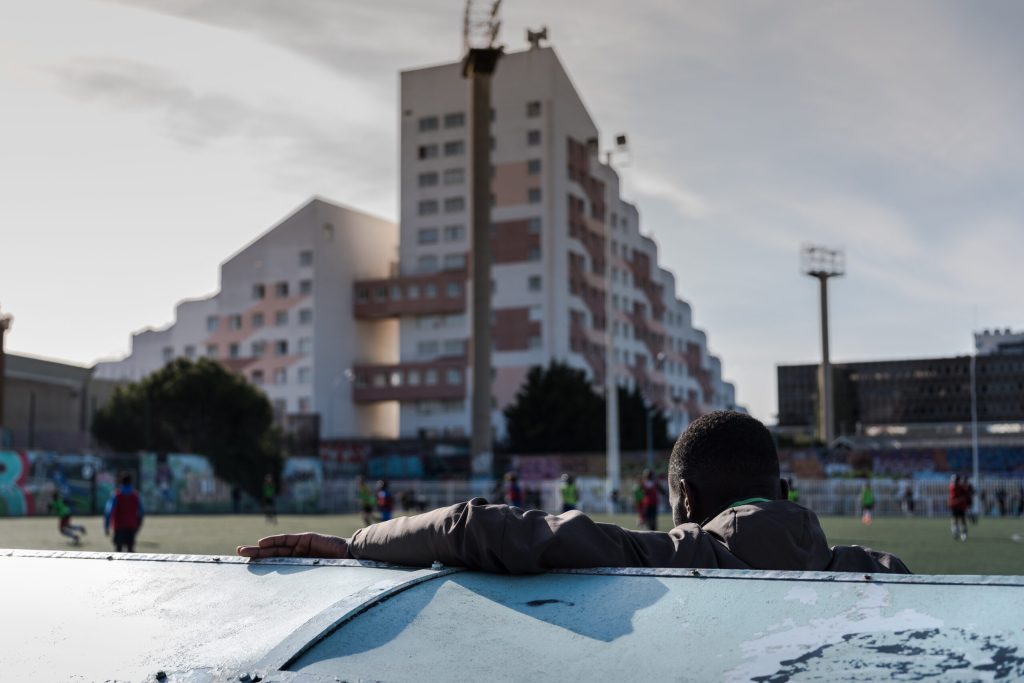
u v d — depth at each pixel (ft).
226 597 6.16
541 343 311.88
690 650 4.73
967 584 4.80
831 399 364.38
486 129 211.00
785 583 5.16
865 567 7.47
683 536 6.90
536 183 315.37
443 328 325.83
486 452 207.10
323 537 7.14
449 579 5.95
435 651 5.01
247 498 211.41
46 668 5.57
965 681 4.11
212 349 344.08
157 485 184.75
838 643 4.53
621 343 349.61
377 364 337.93
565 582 5.71
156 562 7.00
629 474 220.02
